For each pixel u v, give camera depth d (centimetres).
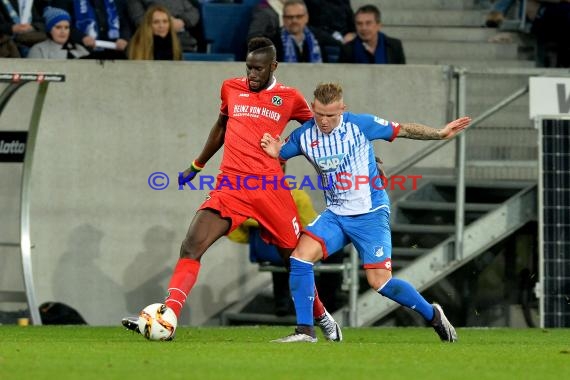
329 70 4131
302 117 2623
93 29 4419
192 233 2542
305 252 2477
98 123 4122
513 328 3741
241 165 2578
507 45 4944
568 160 3769
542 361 2083
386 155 4200
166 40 4169
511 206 3925
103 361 1969
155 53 4162
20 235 3744
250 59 2562
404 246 4162
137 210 4131
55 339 2784
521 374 1827
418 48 4897
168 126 4128
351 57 4322
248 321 4028
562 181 3766
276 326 3759
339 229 2502
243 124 2588
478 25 5059
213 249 4144
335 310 4019
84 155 4122
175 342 2509
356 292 3778
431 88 4162
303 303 2495
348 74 4144
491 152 4172
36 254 4106
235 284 4147
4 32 4272
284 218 2611
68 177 4116
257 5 4456
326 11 4675
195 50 4525
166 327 2502
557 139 3775
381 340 2875
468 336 3178
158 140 4131
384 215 2509
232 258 4150
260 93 2594
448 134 2523
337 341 2658
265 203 2584
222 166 2600
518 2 5050
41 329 3416
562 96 3797
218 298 4141
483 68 4006
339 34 4700
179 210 4141
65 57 4278
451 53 4912
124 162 4125
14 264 4141
